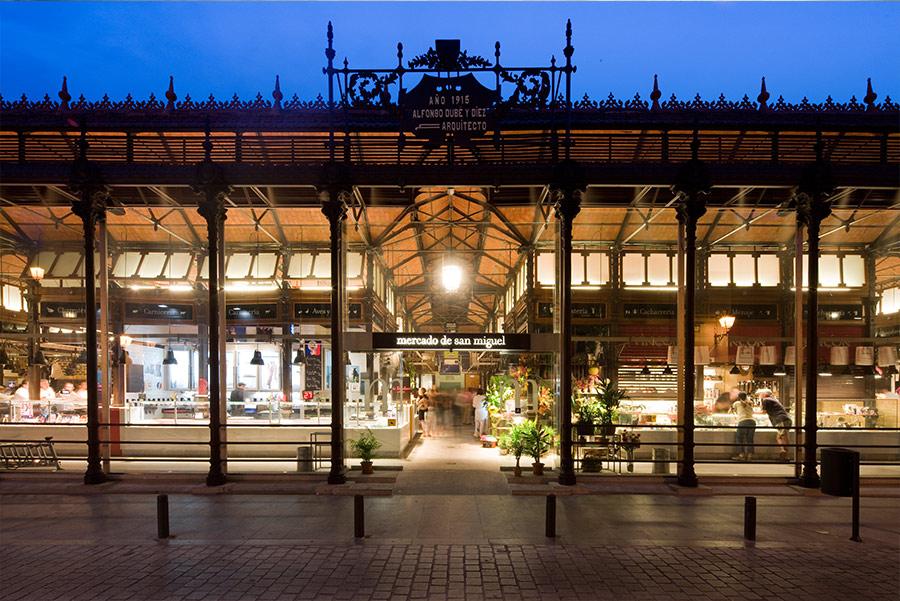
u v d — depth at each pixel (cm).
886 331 1747
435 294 2236
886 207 1322
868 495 1078
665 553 758
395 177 1179
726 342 1692
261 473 1187
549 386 1670
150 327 1745
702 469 1320
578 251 1769
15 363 1789
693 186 1152
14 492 1079
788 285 1738
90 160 1249
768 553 759
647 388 1728
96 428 1148
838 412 1666
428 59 1173
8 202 1295
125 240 1738
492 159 1250
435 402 1967
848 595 629
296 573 685
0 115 1202
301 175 1179
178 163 1211
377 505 998
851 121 1207
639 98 1231
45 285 1725
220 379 1205
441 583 657
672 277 1766
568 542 802
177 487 1112
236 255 1777
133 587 645
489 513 949
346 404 1447
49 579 668
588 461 1223
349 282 1684
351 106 1184
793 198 1195
